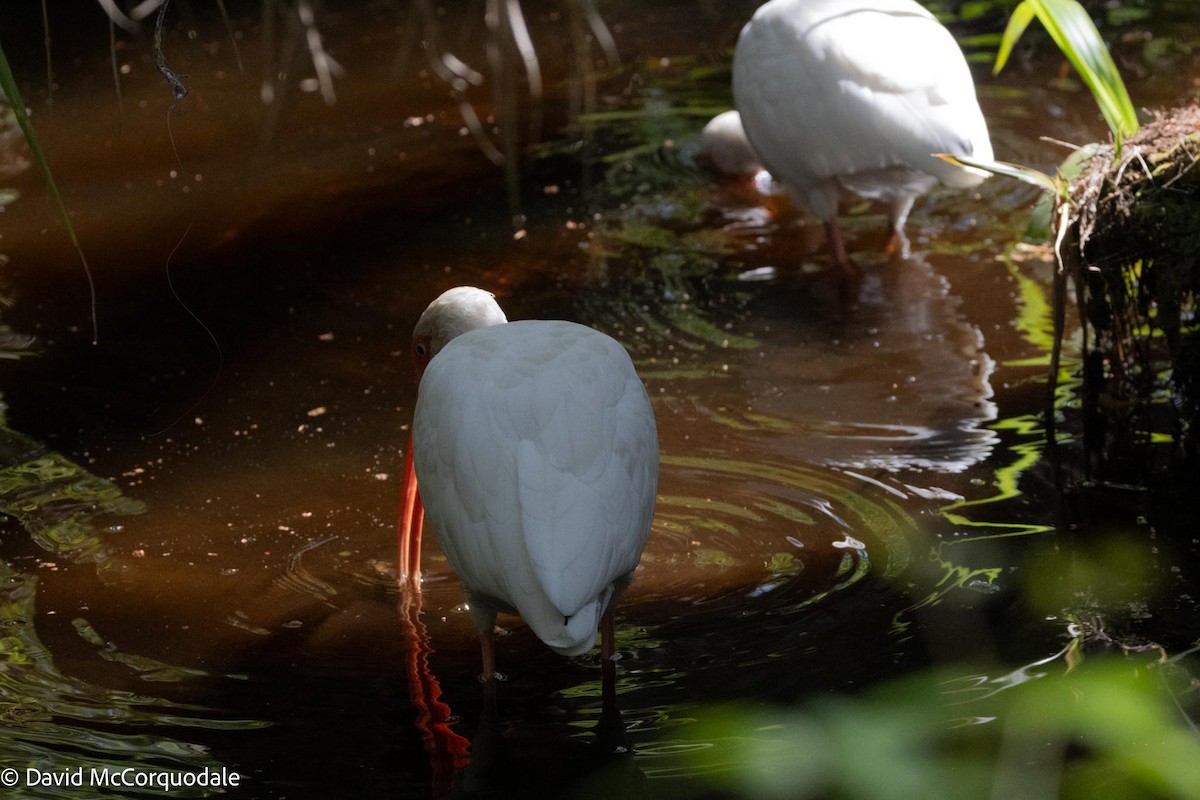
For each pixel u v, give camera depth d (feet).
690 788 16.83
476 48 54.29
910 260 36.01
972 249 36.35
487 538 18.71
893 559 22.76
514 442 18.84
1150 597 20.98
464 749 18.21
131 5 58.65
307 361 32.55
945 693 18.54
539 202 41.04
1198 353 27.12
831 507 24.68
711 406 29.04
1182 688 18.20
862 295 34.19
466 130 46.78
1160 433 26.78
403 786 17.38
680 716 18.62
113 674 20.35
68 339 33.83
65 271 37.70
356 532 25.08
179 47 55.77
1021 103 45.16
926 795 7.02
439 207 41.01
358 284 36.52
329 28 57.88
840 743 7.23
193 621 22.02
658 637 20.88
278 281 36.83
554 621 17.95
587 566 18.04
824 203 35.35
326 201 41.73
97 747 18.29
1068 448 26.43
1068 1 28.78
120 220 40.96
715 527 24.21
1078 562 22.24
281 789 17.35
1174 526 23.27
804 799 16.06
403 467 27.63
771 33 35.40
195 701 19.56
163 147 46.62
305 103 49.98
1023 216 37.96
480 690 19.83
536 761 17.81
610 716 18.78
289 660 20.79
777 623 21.02
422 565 24.08
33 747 18.25
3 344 33.58
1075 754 16.51
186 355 32.96
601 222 39.40
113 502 26.37
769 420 28.30
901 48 33.40
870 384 29.68
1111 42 48.57
